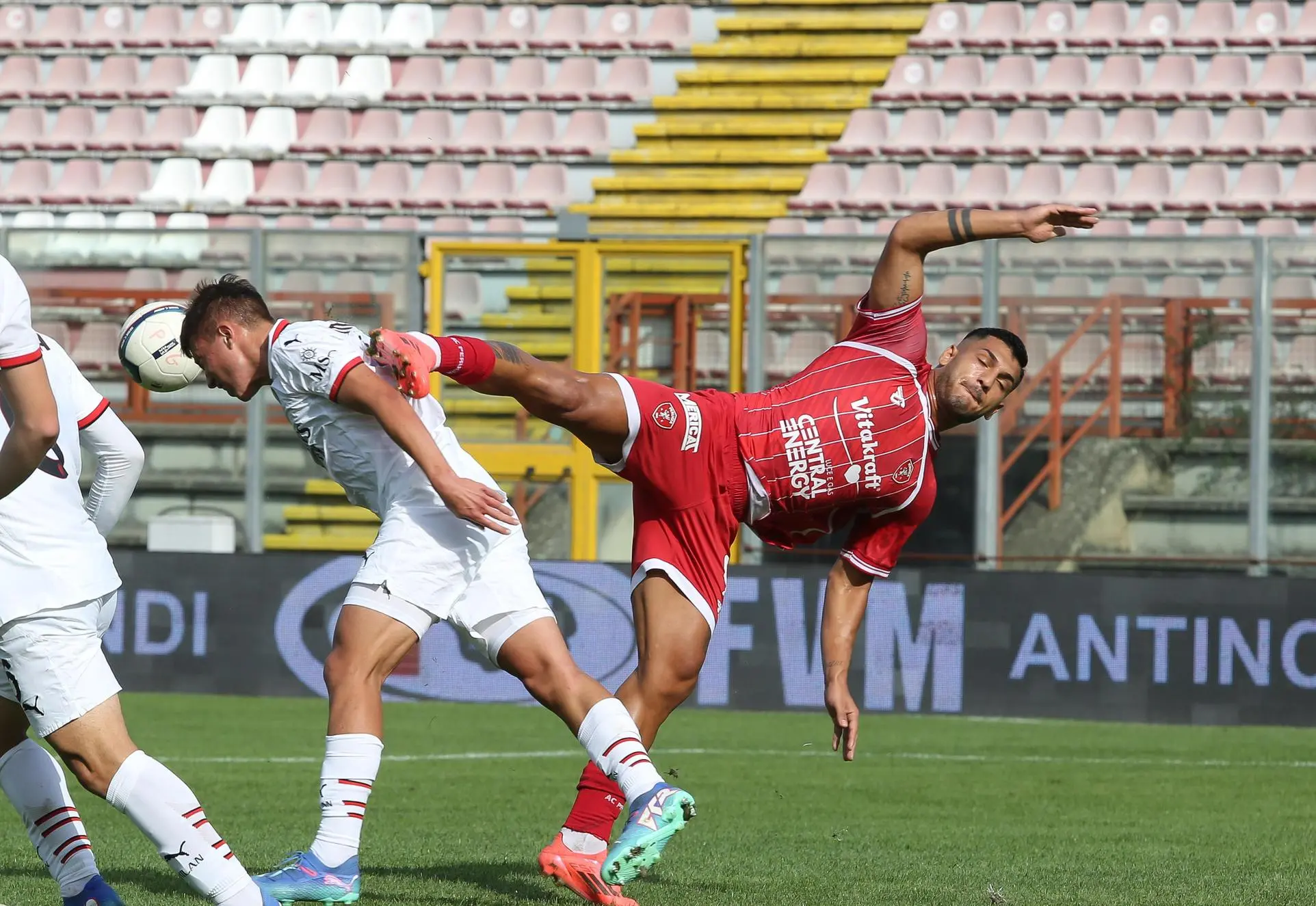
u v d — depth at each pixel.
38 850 14.20
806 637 37.91
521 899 15.65
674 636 16.34
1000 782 27.34
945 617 37.62
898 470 16.56
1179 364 40.31
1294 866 18.94
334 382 13.91
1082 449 40.59
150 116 65.88
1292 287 39.75
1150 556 40.22
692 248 44.22
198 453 43.97
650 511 16.62
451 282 45.03
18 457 12.27
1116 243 40.56
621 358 44.59
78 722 12.98
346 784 14.22
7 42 67.19
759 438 16.36
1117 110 60.22
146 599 39.50
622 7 65.69
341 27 66.75
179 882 16.50
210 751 30.06
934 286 41.47
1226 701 36.38
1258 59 60.00
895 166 60.31
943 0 64.06
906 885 17.05
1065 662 37.12
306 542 43.50
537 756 30.31
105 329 44.38
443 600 14.45
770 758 30.44
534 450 44.16
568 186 62.31
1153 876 17.92
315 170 63.41
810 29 64.00
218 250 44.09
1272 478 39.75
